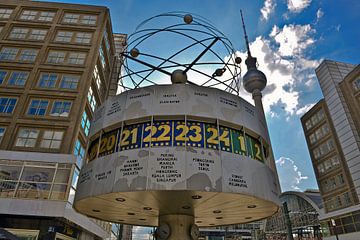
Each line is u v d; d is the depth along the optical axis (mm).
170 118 12125
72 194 28266
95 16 46000
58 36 42188
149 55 16172
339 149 54062
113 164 11344
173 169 10523
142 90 13273
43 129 33219
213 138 11727
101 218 16422
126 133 12141
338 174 53656
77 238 31844
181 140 11352
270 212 14023
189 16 15984
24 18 43656
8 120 33156
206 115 12211
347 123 51281
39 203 25891
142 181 10406
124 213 14773
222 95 13320
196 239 13797
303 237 65125
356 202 47844
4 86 35875
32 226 25688
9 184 26969
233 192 10516
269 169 12891
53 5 45500
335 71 58500
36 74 37406
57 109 35031
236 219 16203
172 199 11539
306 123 65938
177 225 13727
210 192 10359
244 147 12289
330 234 52094
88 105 38531
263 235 78250
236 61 16469
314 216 61062
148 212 14297
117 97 13891
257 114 14328
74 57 40312
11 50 39688
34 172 28094
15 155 28844
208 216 15273
